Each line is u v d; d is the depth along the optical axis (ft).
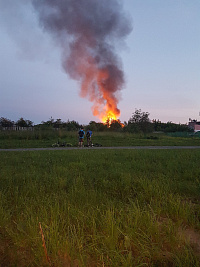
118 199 14.55
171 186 16.60
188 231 10.47
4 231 10.00
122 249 8.76
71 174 20.75
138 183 17.49
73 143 64.80
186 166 24.93
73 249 8.12
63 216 10.96
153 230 9.61
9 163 27.32
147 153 37.29
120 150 43.42
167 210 12.21
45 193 15.21
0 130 78.69
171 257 8.38
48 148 50.26
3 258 8.40
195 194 15.55
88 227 10.18
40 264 7.88
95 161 28.25
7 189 16.14
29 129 84.38
